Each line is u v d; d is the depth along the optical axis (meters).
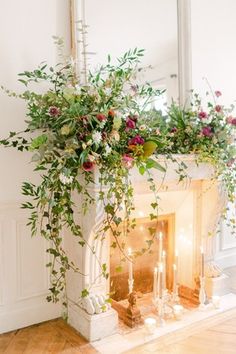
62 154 1.94
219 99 3.28
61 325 2.39
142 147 2.05
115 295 2.66
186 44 3.00
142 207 2.61
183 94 2.99
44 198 2.03
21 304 2.36
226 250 3.46
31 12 2.29
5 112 2.23
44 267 2.42
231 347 2.12
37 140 1.97
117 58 2.59
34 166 2.35
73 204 2.08
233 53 3.37
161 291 2.44
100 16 2.52
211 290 2.75
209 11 3.18
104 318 2.23
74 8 2.40
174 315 2.48
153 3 2.81
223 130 2.58
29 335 2.26
